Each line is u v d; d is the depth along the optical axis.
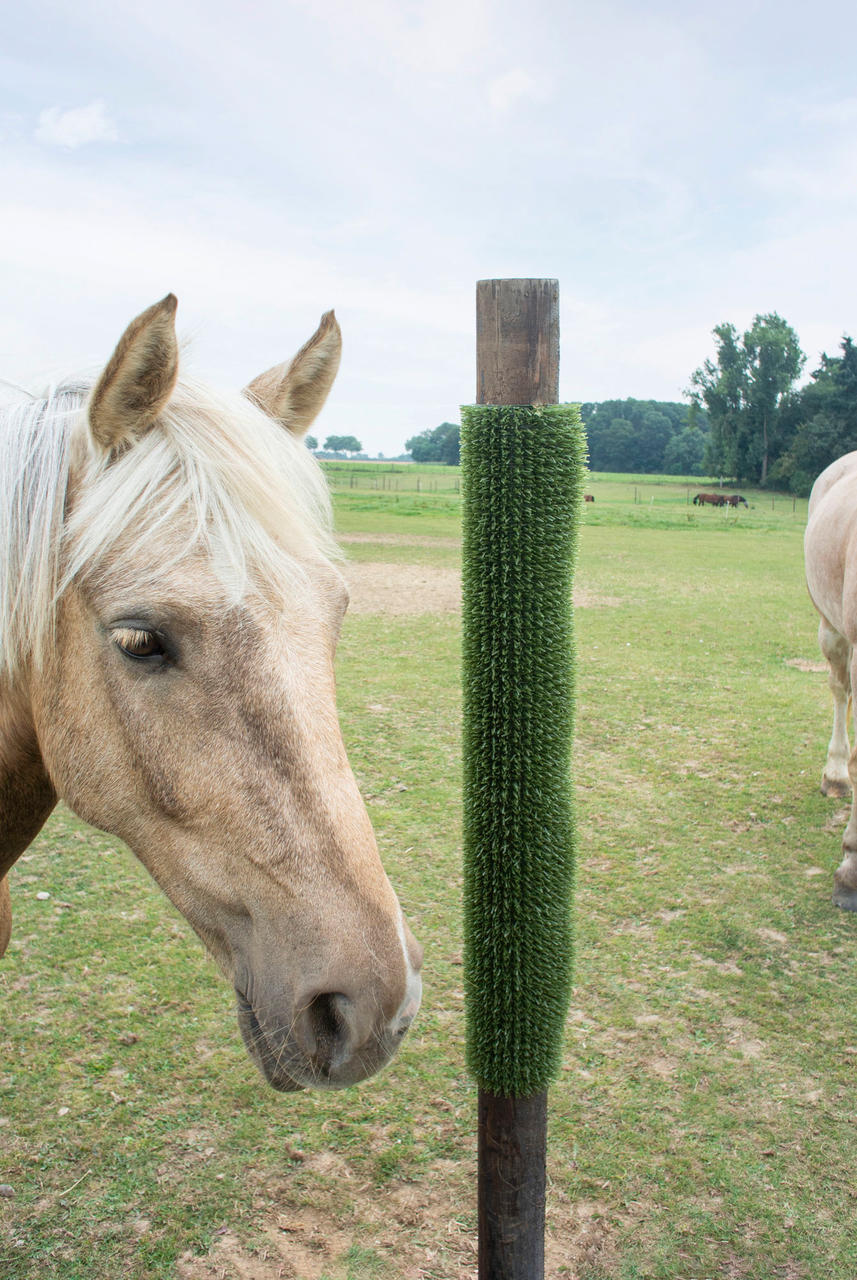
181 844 1.52
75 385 1.78
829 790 5.61
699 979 3.65
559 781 1.99
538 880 1.96
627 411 112.44
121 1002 3.41
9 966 3.62
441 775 5.84
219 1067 3.07
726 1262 2.34
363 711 7.26
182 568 1.45
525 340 1.84
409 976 1.44
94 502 1.49
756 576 16.61
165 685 1.47
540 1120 2.01
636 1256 2.35
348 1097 2.97
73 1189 2.54
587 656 9.53
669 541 24.52
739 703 7.77
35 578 1.57
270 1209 2.49
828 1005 3.48
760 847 4.89
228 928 1.51
